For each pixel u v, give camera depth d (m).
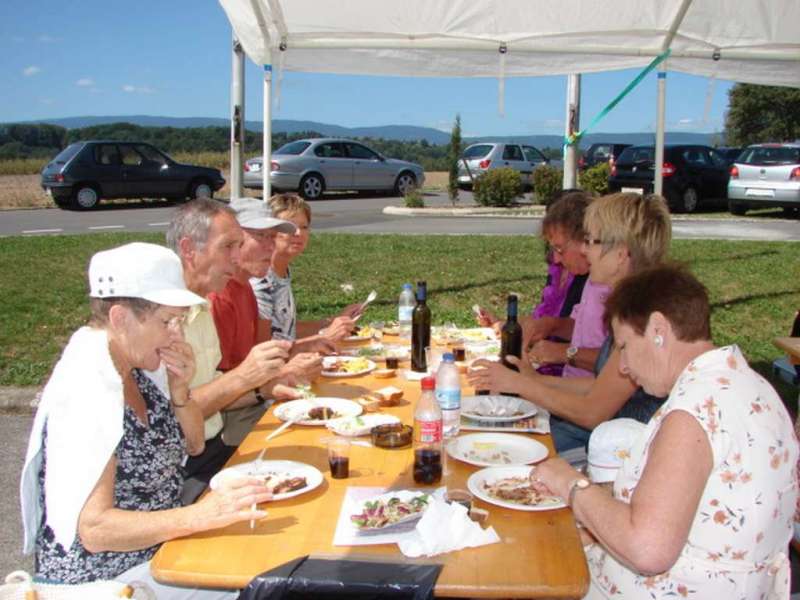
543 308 4.53
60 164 17.28
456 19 4.98
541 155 23.48
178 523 1.92
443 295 8.70
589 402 2.78
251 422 3.48
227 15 5.00
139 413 2.25
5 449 4.96
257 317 3.77
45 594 2.00
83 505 1.95
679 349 1.96
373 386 3.31
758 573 1.84
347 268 10.11
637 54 5.39
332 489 2.22
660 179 5.71
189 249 3.01
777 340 4.27
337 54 5.30
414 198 18.23
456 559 1.82
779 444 1.82
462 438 2.62
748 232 13.90
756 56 5.37
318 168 19.45
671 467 1.74
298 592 1.73
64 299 8.46
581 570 1.78
